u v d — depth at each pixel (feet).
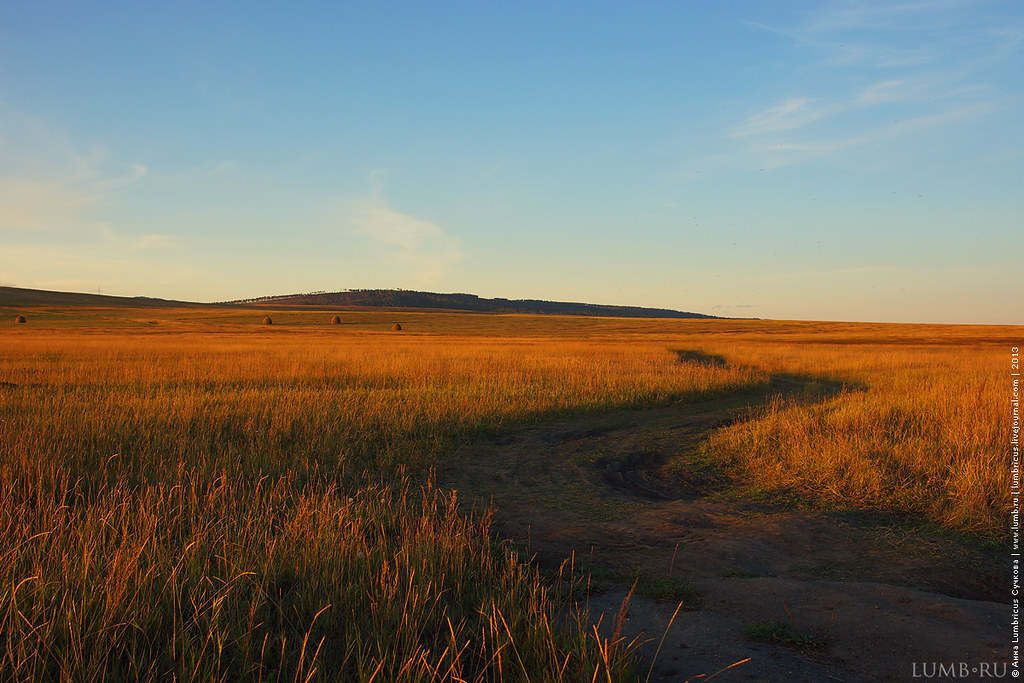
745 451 31.55
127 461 27.04
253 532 17.80
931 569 17.57
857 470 25.48
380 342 153.89
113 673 10.79
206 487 23.77
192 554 15.48
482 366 72.69
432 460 31.83
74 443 28.45
